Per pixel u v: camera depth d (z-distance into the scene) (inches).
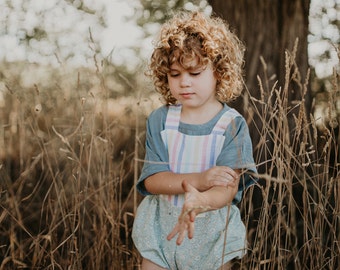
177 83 71.7
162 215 75.3
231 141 73.0
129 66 182.7
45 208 118.1
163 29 75.4
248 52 111.0
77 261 91.4
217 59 73.6
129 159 137.0
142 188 77.3
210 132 73.8
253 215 104.6
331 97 82.3
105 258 99.6
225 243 70.5
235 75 77.2
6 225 111.3
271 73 110.5
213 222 73.6
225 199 68.9
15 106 118.3
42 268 101.0
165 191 72.7
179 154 73.9
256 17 111.2
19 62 185.0
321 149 114.7
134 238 77.2
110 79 178.4
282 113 79.7
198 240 74.0
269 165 104.9
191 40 70.7
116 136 140.7
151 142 75.9
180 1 184.7
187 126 74.4
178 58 70.4
